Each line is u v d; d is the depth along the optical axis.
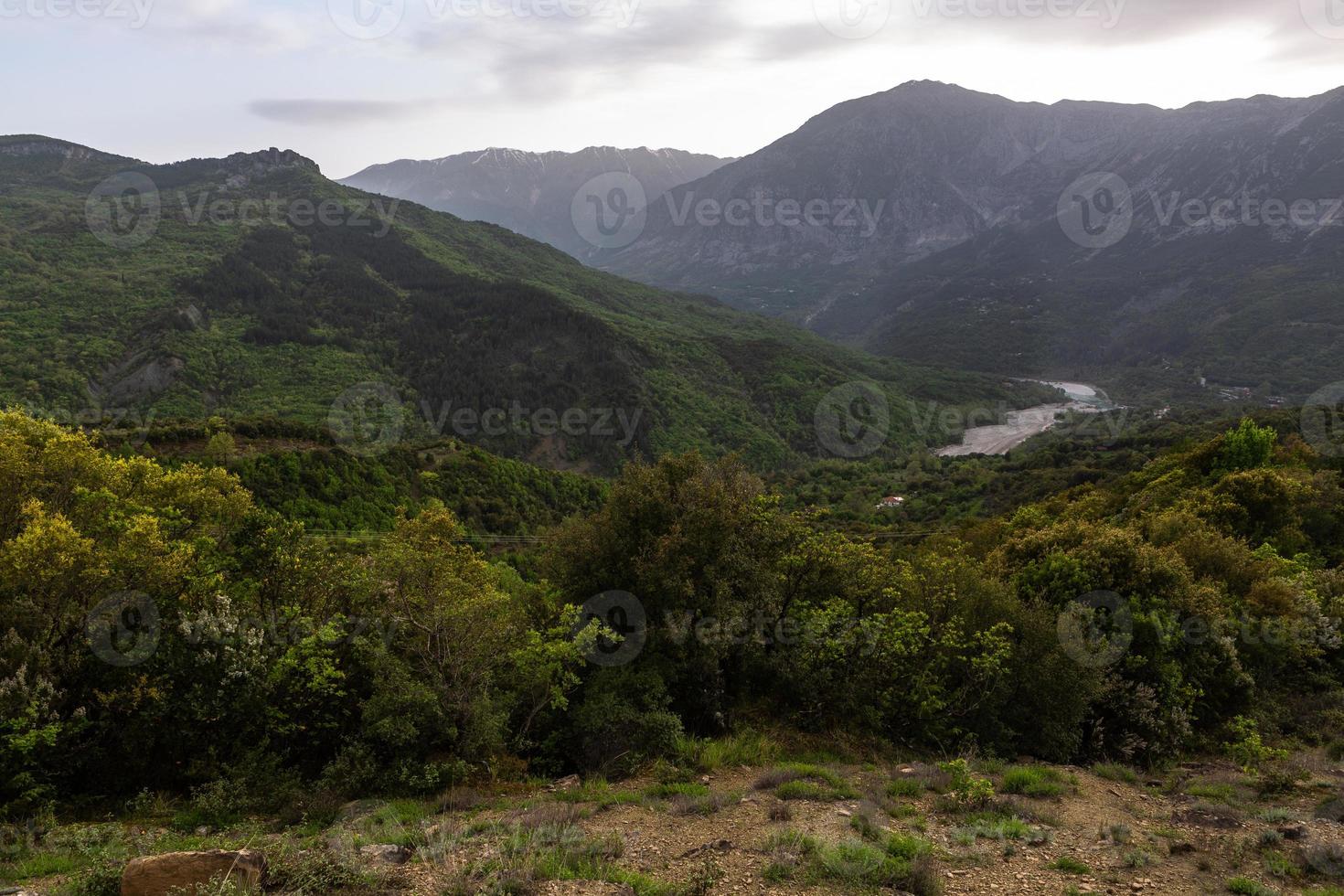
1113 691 13.66
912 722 13.35
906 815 8.87
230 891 5.47
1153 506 30.19
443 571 12.82
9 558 9.55
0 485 11.27
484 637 11.23
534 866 6.70
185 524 12.52
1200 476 34.00
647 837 7.90
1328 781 10.47
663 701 12.19
